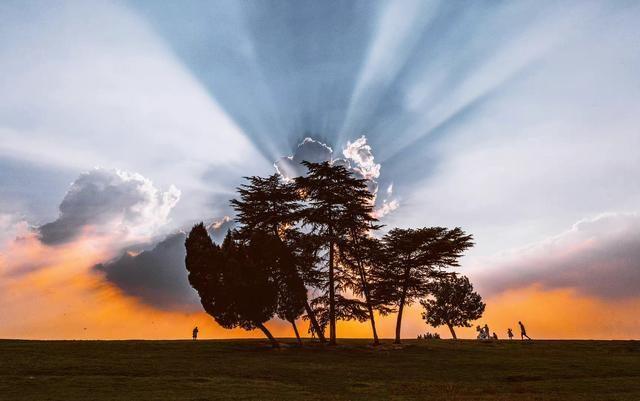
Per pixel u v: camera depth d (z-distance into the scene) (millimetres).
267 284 40906
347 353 39656
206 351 37500
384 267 48438
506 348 44906
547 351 42812
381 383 26141
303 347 41844
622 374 30375
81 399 19094
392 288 47125
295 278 43125
